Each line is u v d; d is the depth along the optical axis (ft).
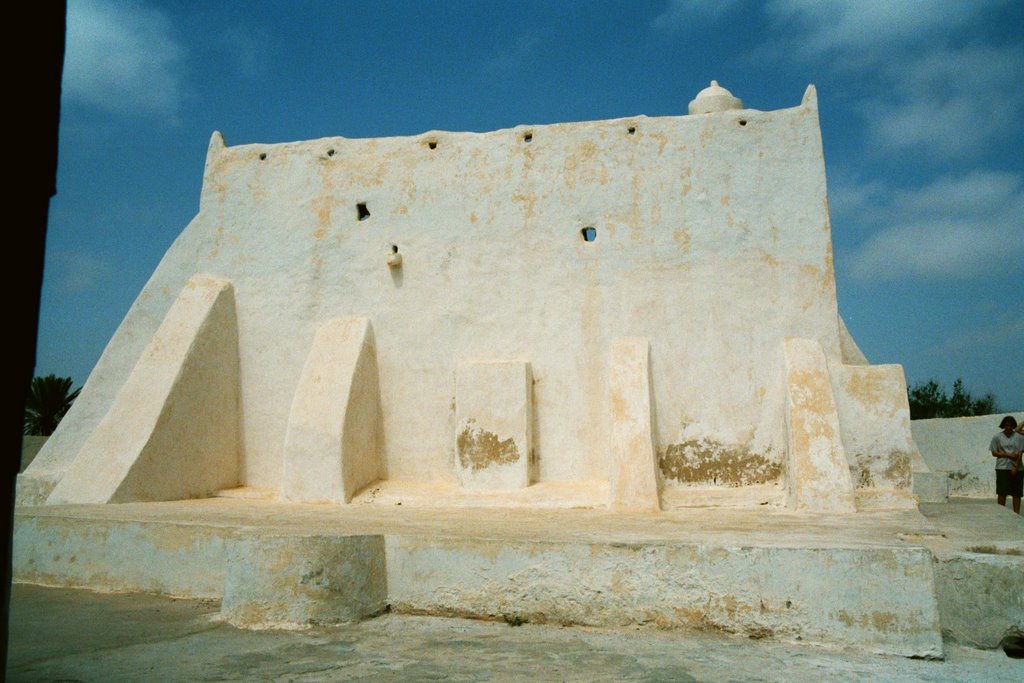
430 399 33.86
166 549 21.84
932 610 15.55
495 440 30.91
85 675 13.99
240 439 35.65
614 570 17.46
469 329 33.88
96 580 22.66
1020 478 34.83
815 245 31.35
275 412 35.42
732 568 16.78
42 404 72.23
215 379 34.71
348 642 16.39
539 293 33.42
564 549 17.80
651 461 27.32
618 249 32.96
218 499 32.40
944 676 14.16
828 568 16.16
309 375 32.86
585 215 33.53
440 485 32.24
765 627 16.39
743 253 31.89
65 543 23.32
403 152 35.99
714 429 30.78
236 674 14.10
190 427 32.94
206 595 21.06
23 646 16.22
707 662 14.87
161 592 21.71
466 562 18.47
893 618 15.69
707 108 35.50
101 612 19.62
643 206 33.06
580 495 28.63
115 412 31.58
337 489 30.48
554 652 15.55
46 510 26.12
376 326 34.86
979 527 22.22
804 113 32.32
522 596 17.97
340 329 34.32
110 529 22.74
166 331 33.99
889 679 13.93
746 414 30.68
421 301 34.60
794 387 28.35
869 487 28.22
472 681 13.67
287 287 36.17
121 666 14.61
